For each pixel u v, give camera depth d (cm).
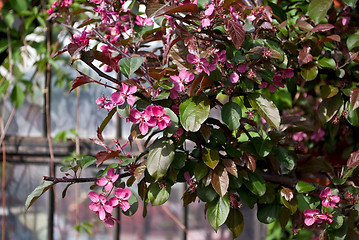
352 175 131
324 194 121
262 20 122
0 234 230
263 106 112
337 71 134
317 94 188
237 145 123
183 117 106
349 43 136
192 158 121
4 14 205
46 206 239
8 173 228
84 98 242
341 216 124
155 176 105
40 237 238
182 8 100
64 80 238
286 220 132
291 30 134
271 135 128
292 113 197
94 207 112
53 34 229
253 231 243
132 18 137
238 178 116
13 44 211
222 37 112
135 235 259
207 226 251
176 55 110
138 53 131
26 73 225
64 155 225
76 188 237
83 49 104
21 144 223
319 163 153
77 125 230
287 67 127
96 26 141
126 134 230
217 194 114
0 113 232
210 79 106
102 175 118
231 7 107
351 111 131
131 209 117
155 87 109
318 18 134
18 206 232
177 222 238
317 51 133
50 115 240
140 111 107
